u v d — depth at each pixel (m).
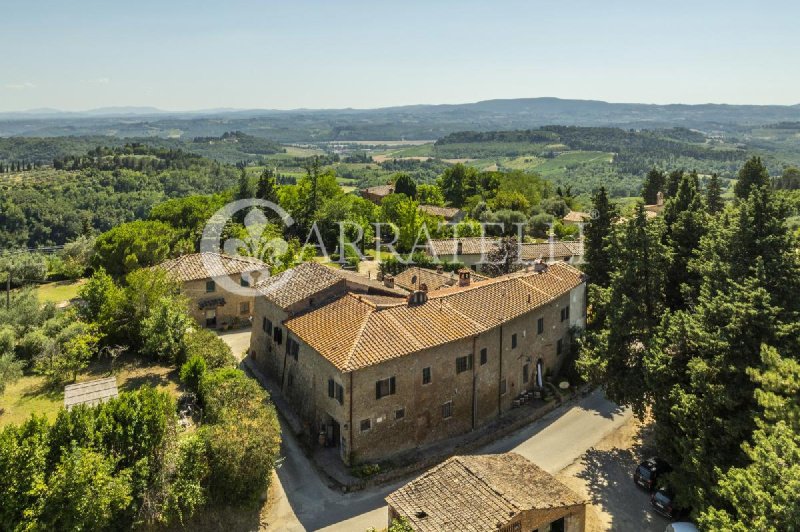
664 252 44.81
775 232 34.62
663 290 46.06
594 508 33.06
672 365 34.34
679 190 57.25
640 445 39.91
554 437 41.09
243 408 33.16
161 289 48.16
